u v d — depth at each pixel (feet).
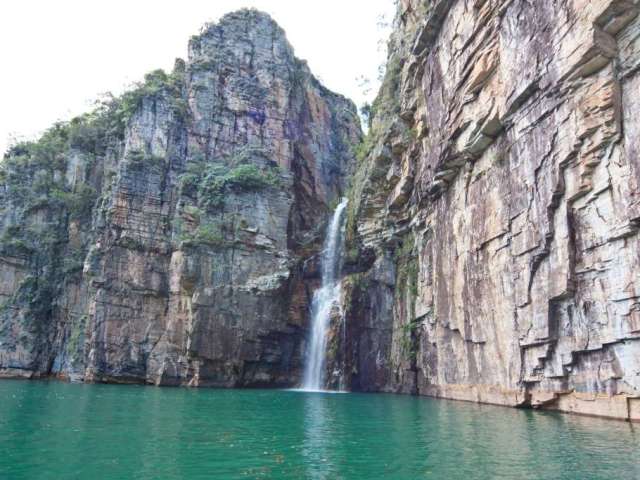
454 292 96.94
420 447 47.83
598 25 58.85
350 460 42.70
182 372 143.84
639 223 54.80
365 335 134.41
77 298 166.71
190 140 171.22
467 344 92.22
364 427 60.80
